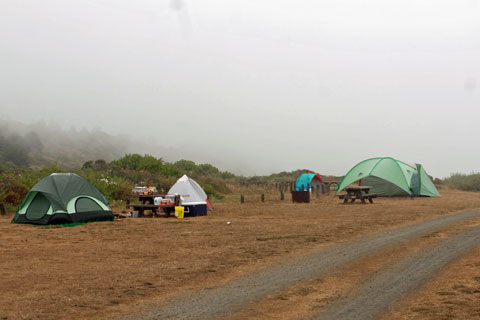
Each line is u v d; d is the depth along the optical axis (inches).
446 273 302.4
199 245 423.5
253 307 233.3
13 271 315.3
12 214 707.4
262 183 1689.2
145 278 295.0
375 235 479.5
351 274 305.3
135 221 638.5
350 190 979.9
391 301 241.0
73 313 222.1
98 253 384.8
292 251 390.0
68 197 605.9
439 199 1074.1
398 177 1139.3
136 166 1339.8
